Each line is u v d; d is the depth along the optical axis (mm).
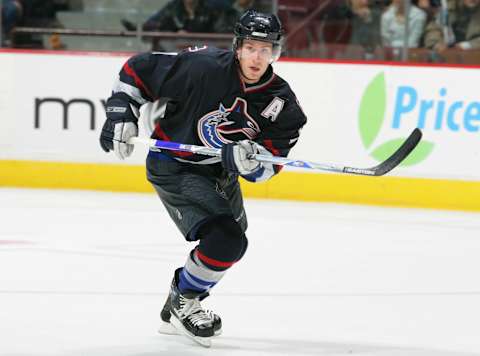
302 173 26312
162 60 11922
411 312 14797
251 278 16844
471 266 18734
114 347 12273
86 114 26781
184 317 12344
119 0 30781
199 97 11797
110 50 30125
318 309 14758
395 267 18359
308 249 19828
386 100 26016
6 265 17312
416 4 28094
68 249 18953
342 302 15289
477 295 16203
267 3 29203
